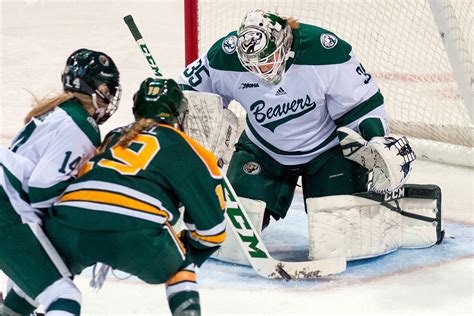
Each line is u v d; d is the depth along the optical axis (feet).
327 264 35.42
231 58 36.73
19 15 88.99
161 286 34.99
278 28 34.14
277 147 38.27
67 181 27.17
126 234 26.48
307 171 38.78
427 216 38.63
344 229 36.45
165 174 26.86
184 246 28.94
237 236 35.73
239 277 35.88
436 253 38.42
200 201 27.27
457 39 41.75
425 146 50.90
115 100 29.07
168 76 68.03
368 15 61.57
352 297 33.65
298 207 45.21
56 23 85.71
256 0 68.33
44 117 27.48
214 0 65.62
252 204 36.58
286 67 35.88
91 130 27.27
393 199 37.63
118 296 33.99
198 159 27.27
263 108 37.24
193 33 53.01
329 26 65.10
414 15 62.18
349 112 37.06
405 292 34.14
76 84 28.04
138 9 91.91
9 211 27.07
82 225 26.61
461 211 43.62
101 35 80.94
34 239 26.91
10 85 66.54
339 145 38.37
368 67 60.03
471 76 42.57
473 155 49.29
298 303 33.14
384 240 37.52
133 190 26.55
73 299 26.43
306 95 36.52
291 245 39.99
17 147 27.55
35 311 31.50
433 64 59.98
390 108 54.39
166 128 27.50
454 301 33.27
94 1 95.30
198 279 35.63
